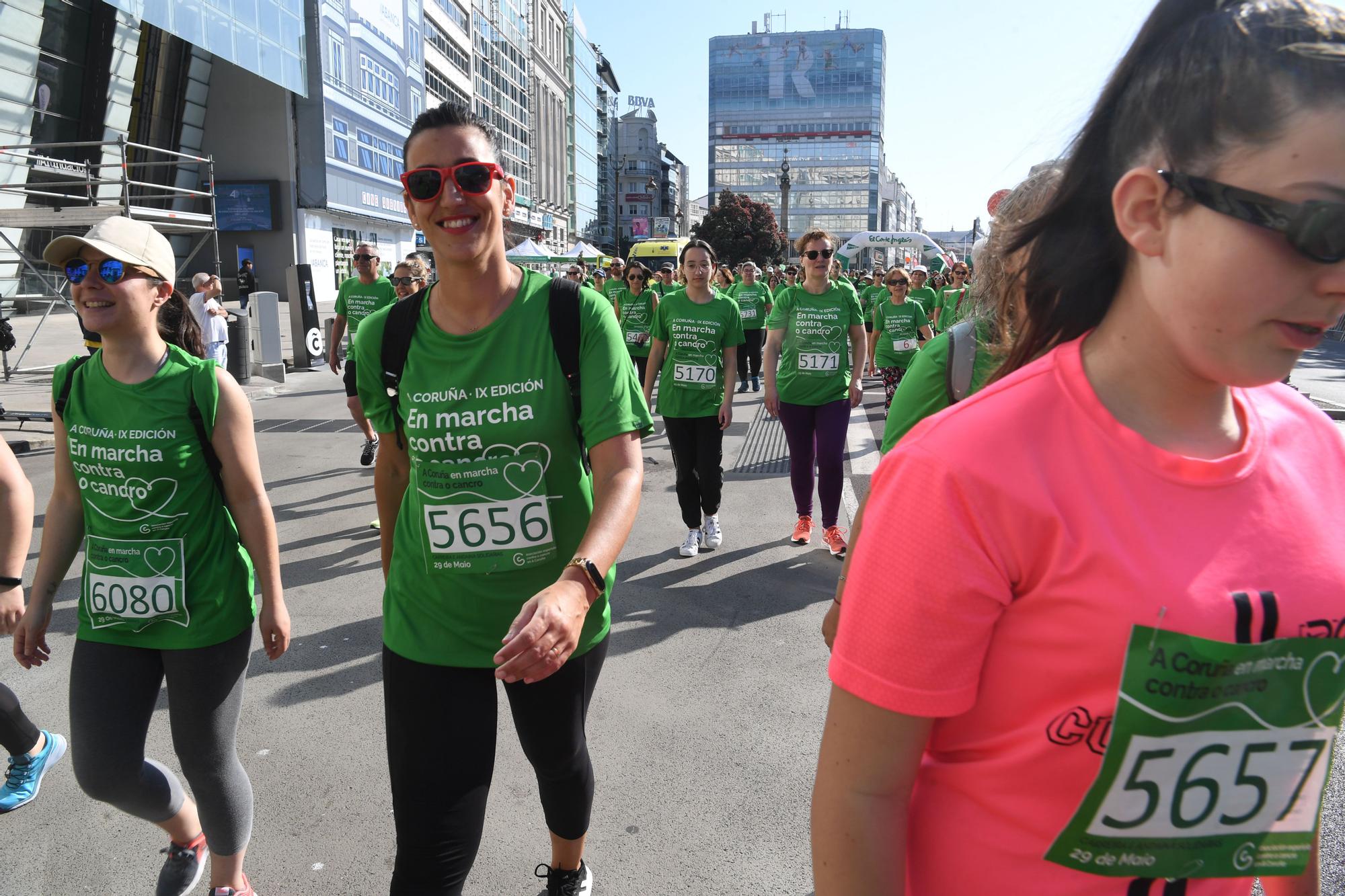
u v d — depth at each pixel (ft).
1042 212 3.31
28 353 54.34
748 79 441.68
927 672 2.81
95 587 6.95
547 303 6.37
